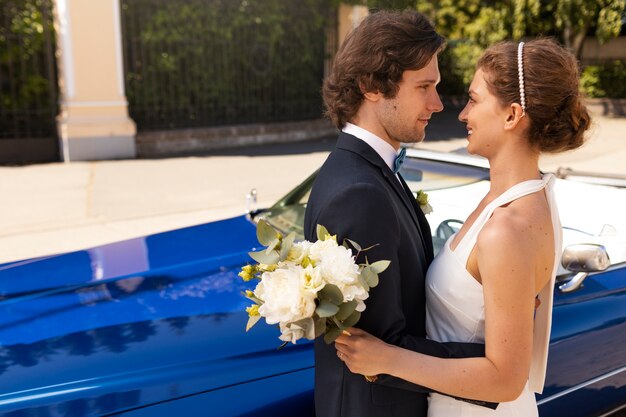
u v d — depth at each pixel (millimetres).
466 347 1536
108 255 3051
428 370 1468
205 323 2277
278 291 1374
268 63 13148
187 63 12070
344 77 1613
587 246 2328
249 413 1974
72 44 10266
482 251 1448
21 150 10461
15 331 2266
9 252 5688
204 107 12453
